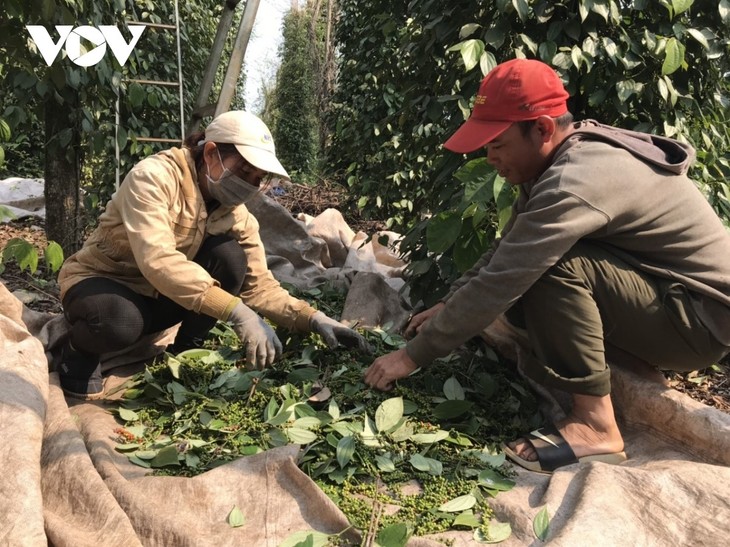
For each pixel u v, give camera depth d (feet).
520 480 5.94
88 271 7.07
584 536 4.70
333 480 5.82
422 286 9.35
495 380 7.57
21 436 4.99
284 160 44.68
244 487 5.37
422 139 10.79
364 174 20.65
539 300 6.12
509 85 5.98
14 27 8.48
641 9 7.91
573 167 5.81
